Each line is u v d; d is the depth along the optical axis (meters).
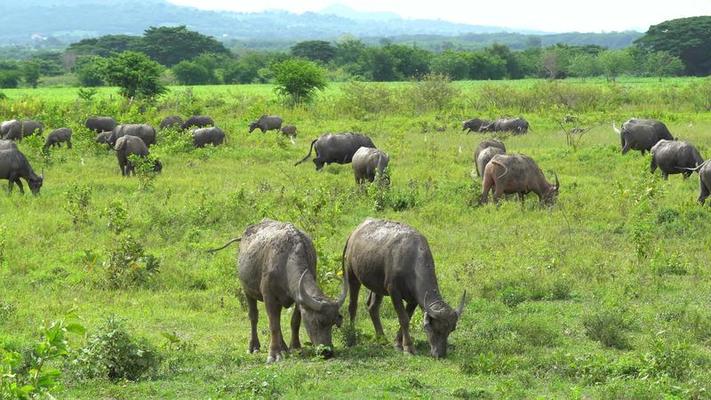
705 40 162.50
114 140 45.69
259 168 39.97
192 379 14.56
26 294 20.77
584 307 19.52
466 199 31.45
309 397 13.35
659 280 21.20
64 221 27.97
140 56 80.81
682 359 14.73
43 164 40.22
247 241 16.41
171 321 18.88
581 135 49.94
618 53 149.12
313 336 15.28
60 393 13.62
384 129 58.69
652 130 42.41
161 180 35.75
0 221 27.97
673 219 27.78
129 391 13.84
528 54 168.88
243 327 18.64
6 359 10.27
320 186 32.88
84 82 136.12
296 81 77.81
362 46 178.50
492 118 67.50
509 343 16.52
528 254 24.06
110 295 20.89
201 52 178.38
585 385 14.28
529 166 30.42
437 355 15.70
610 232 27.11
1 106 67.31
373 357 15.84
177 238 26.52
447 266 23.02
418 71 147.00
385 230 16.59
